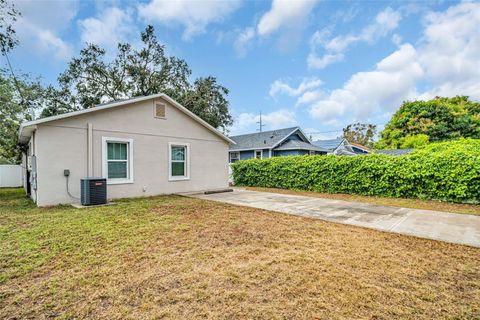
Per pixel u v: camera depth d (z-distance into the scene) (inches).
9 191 443.5
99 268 115.0
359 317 81.3
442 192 318.3
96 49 717.3
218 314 81.9
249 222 205.2
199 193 393.1
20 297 90.8
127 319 79.0
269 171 514.3
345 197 366.3
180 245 146.8
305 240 160.1
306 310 84.5
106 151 310.5
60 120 275.9
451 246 151.3
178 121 389.1
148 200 312.3
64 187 278.5
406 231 183.6
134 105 337.1
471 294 96.9
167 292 95.1
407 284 103.7
